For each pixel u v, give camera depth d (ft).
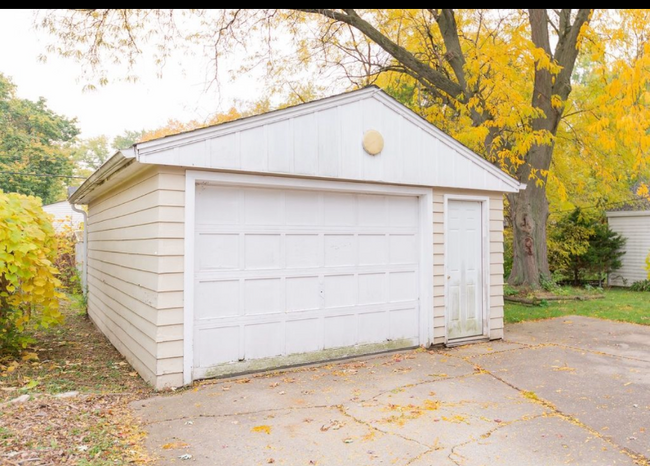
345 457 10.67
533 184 40.70
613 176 46.14
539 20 38.78
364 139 19.51
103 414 13.28
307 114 18.15
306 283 18.88
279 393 15.26
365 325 20.34
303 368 18.35
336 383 16.37
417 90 49.16
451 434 11.93
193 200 16.16
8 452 10.28
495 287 23.99
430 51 42.80
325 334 19.27
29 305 20.59
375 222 20.77
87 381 17.04
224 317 16.99
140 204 17.78
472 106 37.73
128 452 10.76
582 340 23.41
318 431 12.14
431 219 21.86
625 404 14.01
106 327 25.34
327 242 19.43
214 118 47.50
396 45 40.06
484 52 35.12
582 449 11.02
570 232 50.78
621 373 17.31
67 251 44.42
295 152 17.84
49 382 16.74
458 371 17.84
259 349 17.71
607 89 28.78
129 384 16.60
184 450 10.99
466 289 23.21
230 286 17.16
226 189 17.17
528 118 38.52
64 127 105.19
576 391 15.29
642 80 26.48
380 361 19.48
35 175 80.28
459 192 22.80
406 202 21.72
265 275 17.89
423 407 13.91
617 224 52.06
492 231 24.00
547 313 32.37
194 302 16.40
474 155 22.68
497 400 14.53
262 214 17.89
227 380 16.72
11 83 96.37
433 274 21.93
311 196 19.08
